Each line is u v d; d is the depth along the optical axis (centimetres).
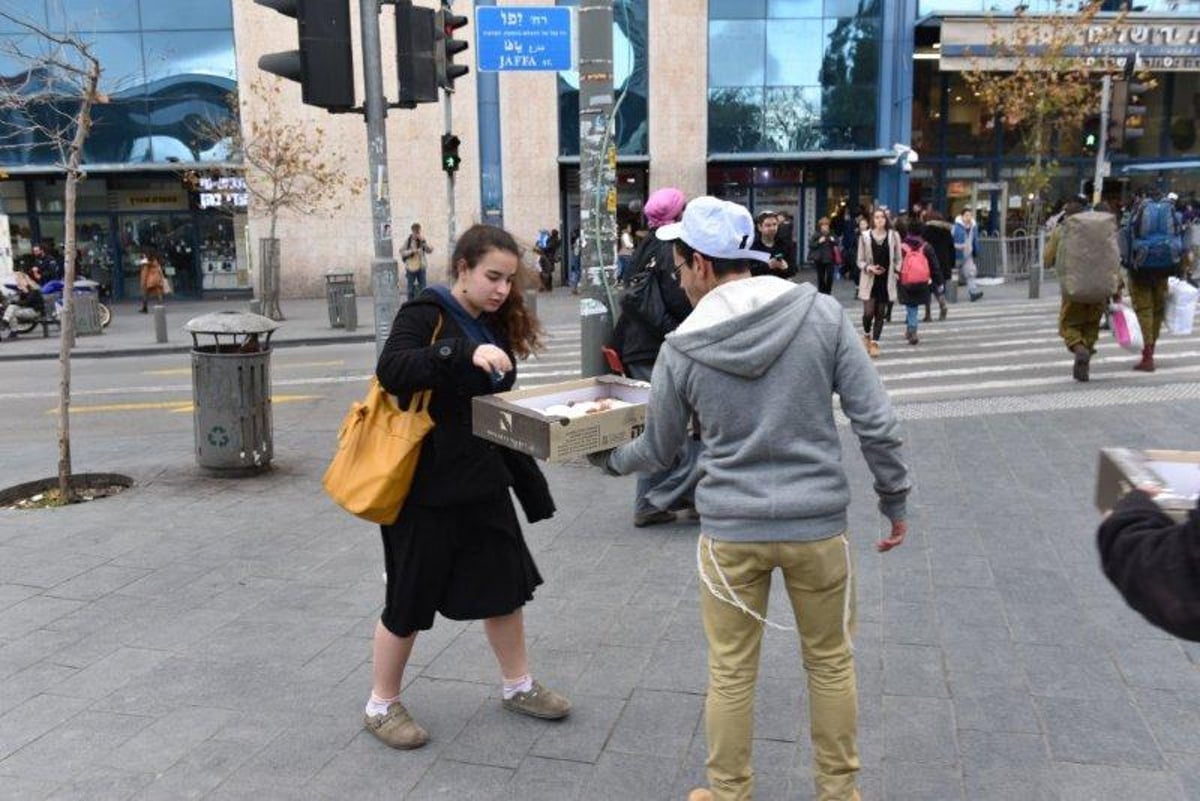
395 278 695
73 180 669
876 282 1191
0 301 1836
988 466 669
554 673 386
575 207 2691
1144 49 2659
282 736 343
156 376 1368
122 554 544
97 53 2458
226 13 2458
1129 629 409
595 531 562
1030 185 2438
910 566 487
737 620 266
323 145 2486
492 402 290
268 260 2064
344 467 317
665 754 327
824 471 255
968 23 2570
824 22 2616
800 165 2786
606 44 706
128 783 315
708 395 257
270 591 484
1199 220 2433
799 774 311
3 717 360
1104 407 837
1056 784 302
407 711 358
